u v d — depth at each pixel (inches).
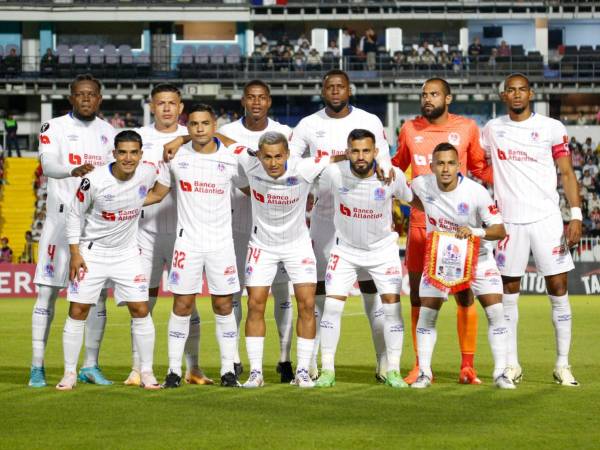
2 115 1612.9
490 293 365.7
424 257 382.0
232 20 1604.3
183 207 364.2
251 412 299.1
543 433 266.2
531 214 385.4
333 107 395.5
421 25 1643.7
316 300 401.7
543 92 1567.4
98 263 359.3
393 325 368.8
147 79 1566.2
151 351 365.4
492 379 396.2
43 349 370.3
